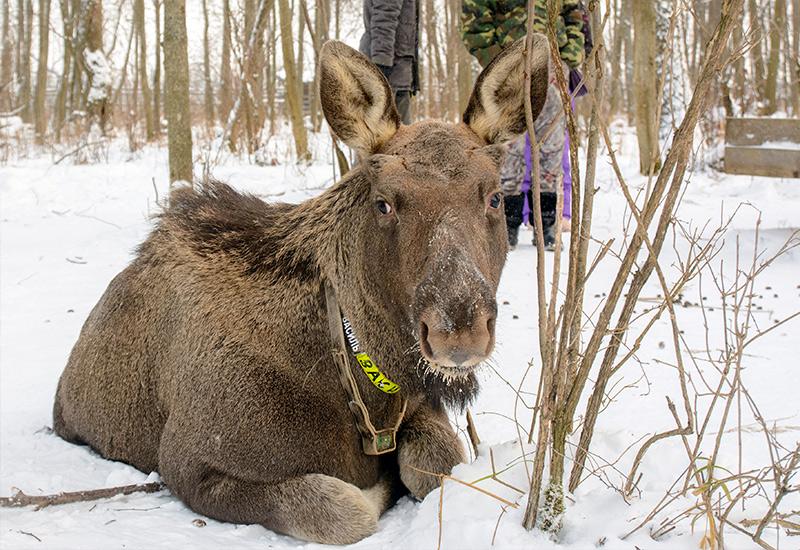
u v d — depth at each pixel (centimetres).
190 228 419
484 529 283
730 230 943
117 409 432
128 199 1428
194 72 4906
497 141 352
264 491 347
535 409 302
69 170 1750
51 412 513
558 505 281
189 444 367
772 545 264
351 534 329
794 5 2117
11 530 319
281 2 1848
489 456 348
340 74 347
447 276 285
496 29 818
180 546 316
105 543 311
